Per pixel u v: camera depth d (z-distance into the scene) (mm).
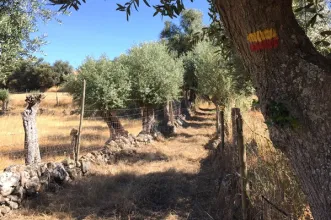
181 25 27203
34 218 4867
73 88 10695
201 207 4852
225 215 4215
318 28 3752
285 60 1649
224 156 6070
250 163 4305
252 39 1691
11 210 5113
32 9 4656
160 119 16141
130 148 9477
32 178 5676
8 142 10328
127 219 4656
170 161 8164
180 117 16984
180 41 26172
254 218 3529
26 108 6801
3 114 20203
